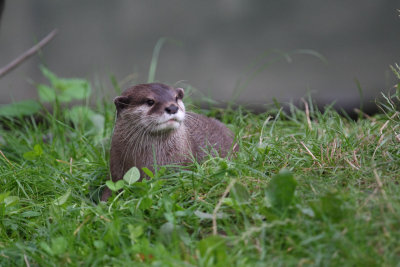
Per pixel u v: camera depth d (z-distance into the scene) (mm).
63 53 19453
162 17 19750
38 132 13383
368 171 8102
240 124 12117
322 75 18016
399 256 6059
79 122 14016
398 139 8711
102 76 18719
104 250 7074
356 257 6008
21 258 7305
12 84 18828
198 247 6621
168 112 9539
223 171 8500
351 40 18422
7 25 19375
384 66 17625
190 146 10367
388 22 18219
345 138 9188
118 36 19656
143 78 18672
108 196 9734
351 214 6730
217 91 18062
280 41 18906
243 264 6180
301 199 7363
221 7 19547
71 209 8250
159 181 8430
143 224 7391
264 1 19312
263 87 17938
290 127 12414
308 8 18969
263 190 7992
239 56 18906
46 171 10156
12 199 8758
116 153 10172
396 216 6527
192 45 19328
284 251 6441
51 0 19906
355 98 16719
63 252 6992
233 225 7285
